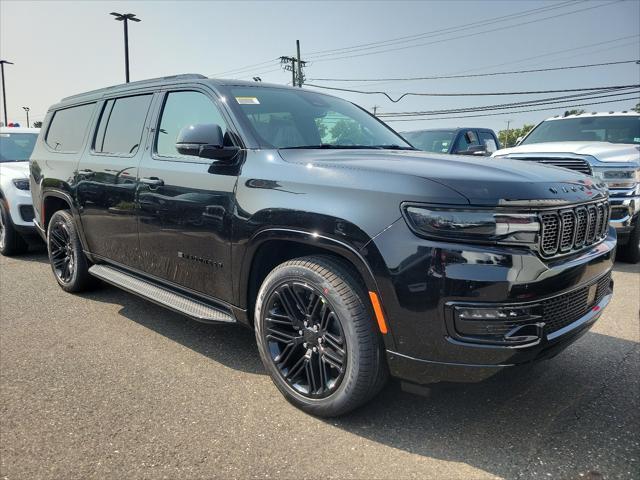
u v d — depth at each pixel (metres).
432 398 2.94
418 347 2.30
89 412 2.79
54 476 2.25
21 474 2.26
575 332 2.51
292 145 3.19
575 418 2.73
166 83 3.80
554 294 2.30
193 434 2.58
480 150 4.45
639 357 3.52
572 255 2.49
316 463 2.35
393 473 2.28
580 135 7.91
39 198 5.23
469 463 2.35
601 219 2.79
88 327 4.10
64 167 4.72
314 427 2.64
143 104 3.97
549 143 7.45
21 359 3.47
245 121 3.16
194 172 3.24
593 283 2.65
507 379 3.18
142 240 3.75
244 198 2.90
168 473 2.27
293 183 2.68
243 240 2.90
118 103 4.29
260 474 2.27
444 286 2.19
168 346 3.72
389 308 2.32
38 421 2.69
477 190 2.22
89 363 3.42
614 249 2.90
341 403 2.57
